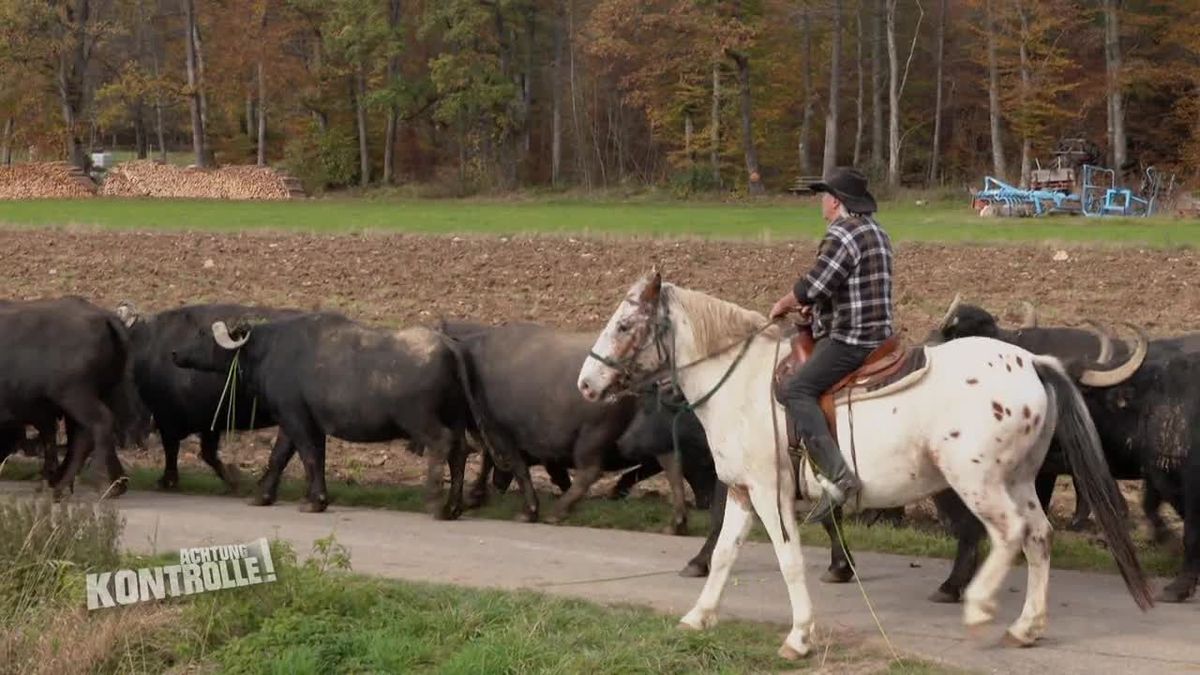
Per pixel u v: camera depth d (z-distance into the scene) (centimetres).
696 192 6556
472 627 952
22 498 1234
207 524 1323
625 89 7550
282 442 1434
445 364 1370
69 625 942
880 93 7169
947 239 3341
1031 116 5922
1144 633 946
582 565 1159
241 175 6762
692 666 877
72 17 7081
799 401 891
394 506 1448
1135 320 2227
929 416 877
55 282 2780
